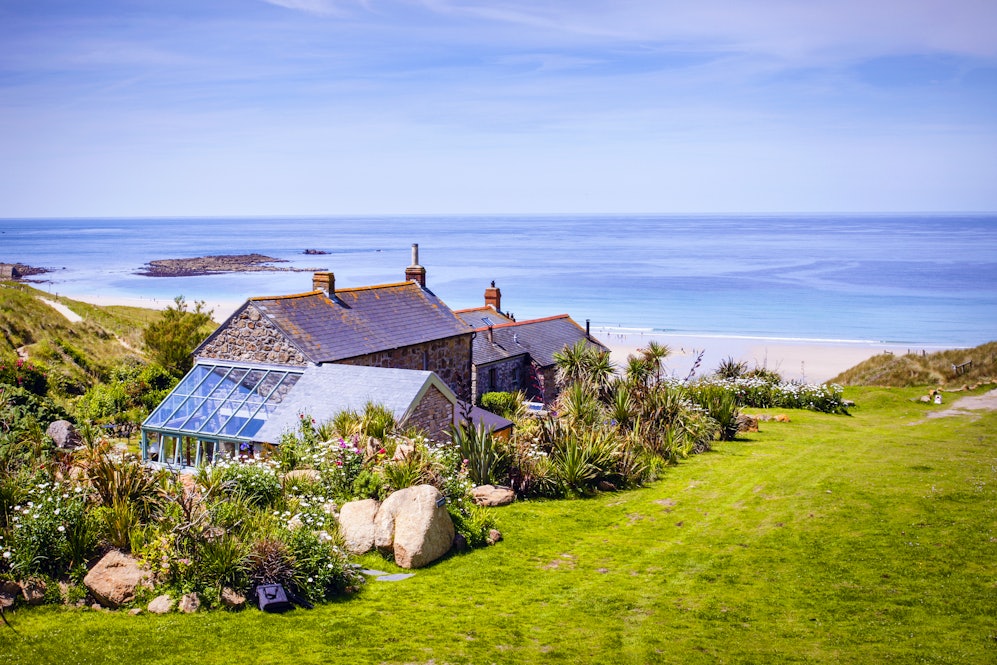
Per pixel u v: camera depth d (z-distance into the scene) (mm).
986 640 12555
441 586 15875
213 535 15031
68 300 65250
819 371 72188
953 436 33406
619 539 19031
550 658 12570
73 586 14344
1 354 41438
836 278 159875
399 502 17812
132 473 16375
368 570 16734
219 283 165125
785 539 17984
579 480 23422
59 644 12461
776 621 13812
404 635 13398
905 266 183625
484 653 12727
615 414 29906
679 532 19359
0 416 22672
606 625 13906
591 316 111812
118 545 14930
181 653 12414
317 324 32344
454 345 39031
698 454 29172
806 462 26484
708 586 15594
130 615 13789
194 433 27922
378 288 37781
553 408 30828
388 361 34219
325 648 12805
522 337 50250
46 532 14461
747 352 82438
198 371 30984
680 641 13148
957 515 18484
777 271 177000
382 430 23156
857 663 12078
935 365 54844
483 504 21578
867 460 26422
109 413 37219
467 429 23828
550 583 16078
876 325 101250
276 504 17641
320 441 21516
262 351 31203
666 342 88250
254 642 12938
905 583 14938
